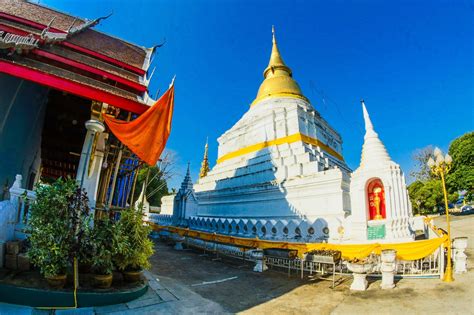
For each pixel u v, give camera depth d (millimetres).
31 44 9016
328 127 30000
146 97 10898
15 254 7402
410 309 7543
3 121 9781
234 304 8430
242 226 20594
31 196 8445
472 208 43562
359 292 9414
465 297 7984
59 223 6883
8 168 10695
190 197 29797
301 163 21844
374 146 15578
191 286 10234
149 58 14211
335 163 26203
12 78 9789
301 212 19891
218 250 17828
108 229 7945
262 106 29641
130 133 9359
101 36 14320
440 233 13094
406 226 13805
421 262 10688
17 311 6031
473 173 34906
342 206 17781
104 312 6824
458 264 10445
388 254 9734
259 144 26828
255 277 12047
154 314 7059
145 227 8961
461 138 37500
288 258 12562
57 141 15625
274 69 33500
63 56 10234
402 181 14641
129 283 8477
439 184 42344
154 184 48438
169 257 16281
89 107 13484
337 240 15539
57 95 13039
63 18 13664
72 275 7328
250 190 24094
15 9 11781
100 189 11422
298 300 8852
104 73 10703
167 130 10125
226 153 31781
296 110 25266
